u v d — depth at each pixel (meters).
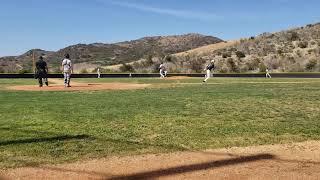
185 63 88.62
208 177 7.94
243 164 8.80
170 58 93.50
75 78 56.34
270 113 15.23
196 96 21.97
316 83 35.75
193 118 14.02
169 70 83.31
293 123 13.17
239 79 47.53
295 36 102.19
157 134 11.48
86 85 33.91
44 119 13.78
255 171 8.32
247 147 10.20
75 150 9.73
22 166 8.52
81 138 10.91
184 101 19.30
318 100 19.53
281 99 20.05
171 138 11.01
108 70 83.25
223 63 86.81
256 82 38.44
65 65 31.05
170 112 15.42
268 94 23.00
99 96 22.44
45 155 9.30
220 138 11.05
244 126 12.62
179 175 8.06
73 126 12.52
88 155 9.36
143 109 16.30
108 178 7.89
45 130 11.91
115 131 11.80
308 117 14.38
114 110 15.99
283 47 94.50
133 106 17.30
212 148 10.07
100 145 10.21
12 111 15.79
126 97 21.66
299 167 8.62
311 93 23.67
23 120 13.57
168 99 20.33
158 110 15.98
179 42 173.50
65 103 18.59
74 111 15.73
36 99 20.69
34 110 16.09
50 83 38.38
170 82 39.47
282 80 43.84
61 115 14.67
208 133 11.62
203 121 13.44
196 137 11.13
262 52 93.12
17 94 24.05
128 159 9.10
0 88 29.83
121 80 46.34
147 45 165.62
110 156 9.30
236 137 11.18
